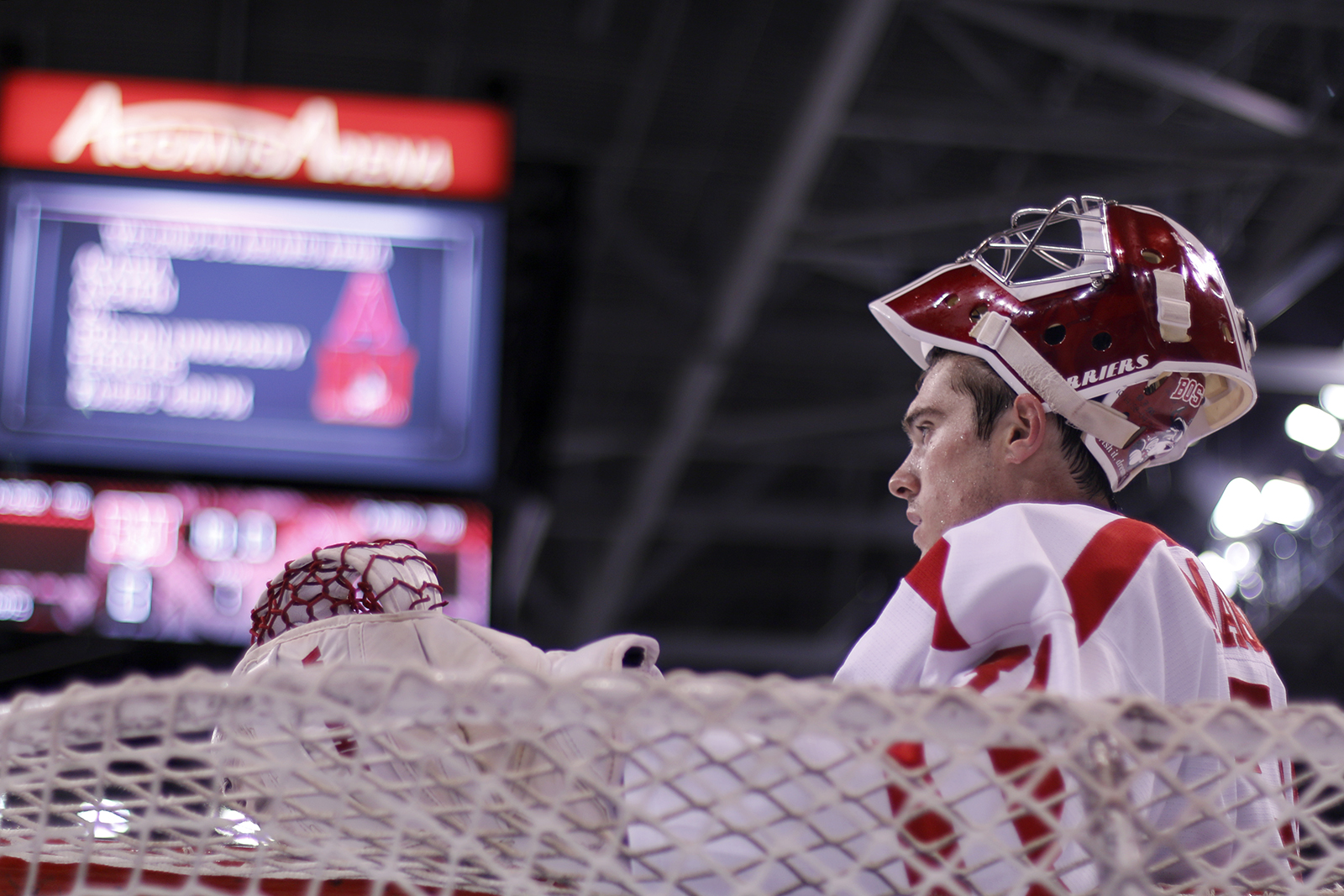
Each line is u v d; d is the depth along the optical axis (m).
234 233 6.59
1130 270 1.63
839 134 9.92
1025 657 1.33
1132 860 0.88
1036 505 1.46
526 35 9.56
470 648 1.32
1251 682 1.58
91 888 1.03
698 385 11.69
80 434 6.24
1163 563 1.45
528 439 6.89
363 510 6.30
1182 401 1.67
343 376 6.46
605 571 14.23
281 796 0.92
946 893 1.05
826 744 1.11
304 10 9.31
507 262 6.68
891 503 14.55
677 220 11.17
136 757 0.90
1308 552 11.39
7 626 5.93
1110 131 9.84
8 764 0.95
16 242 6.41
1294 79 9.94
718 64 9.73
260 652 1.35
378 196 6.70
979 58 9.69
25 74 6.61
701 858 0.90
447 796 1.07
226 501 6.22
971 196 10.59
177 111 6.71
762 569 15.33
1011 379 1.65
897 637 1.38
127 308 6.43
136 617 6.02
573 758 1.11
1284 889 1.07
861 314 12.16
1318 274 11.12
